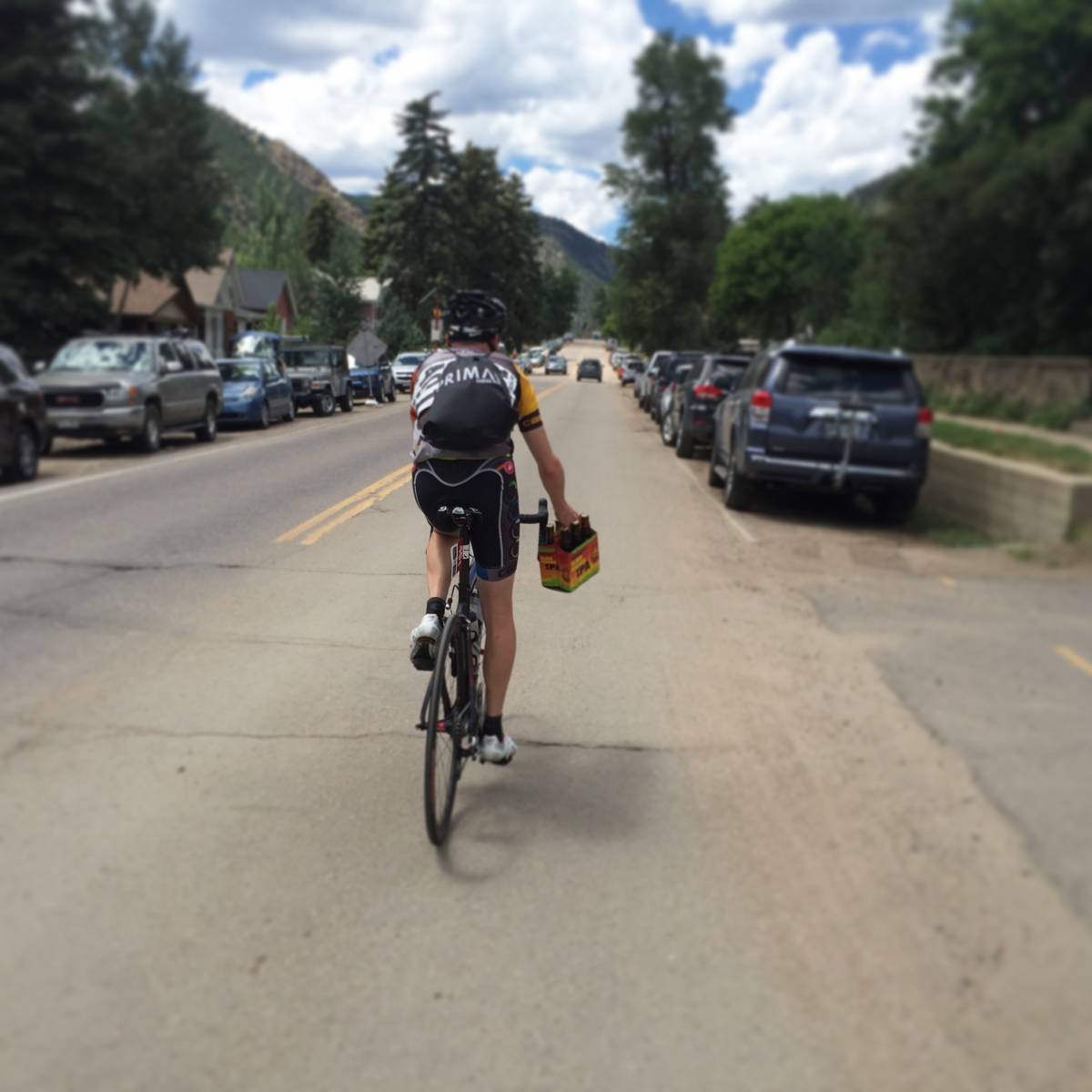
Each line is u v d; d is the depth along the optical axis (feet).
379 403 116.37
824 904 11.96
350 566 28.66
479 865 12.75
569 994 10.23
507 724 17.53
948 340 106.32
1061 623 23.79
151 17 128.77
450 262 241.55
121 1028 9.53
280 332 203.72
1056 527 33.04
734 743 16.75
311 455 56.70
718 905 11.93
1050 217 92.73
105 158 98.78
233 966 10.54
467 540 14.05
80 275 99.40
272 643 21.50
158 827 13.41
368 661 20.53
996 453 41.83
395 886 12.19
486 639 14.44
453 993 10.20
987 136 98.27
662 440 77.05
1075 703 18.35
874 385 38.40
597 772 15.67
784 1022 9.84
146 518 35.47
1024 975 10.52
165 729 16.76
